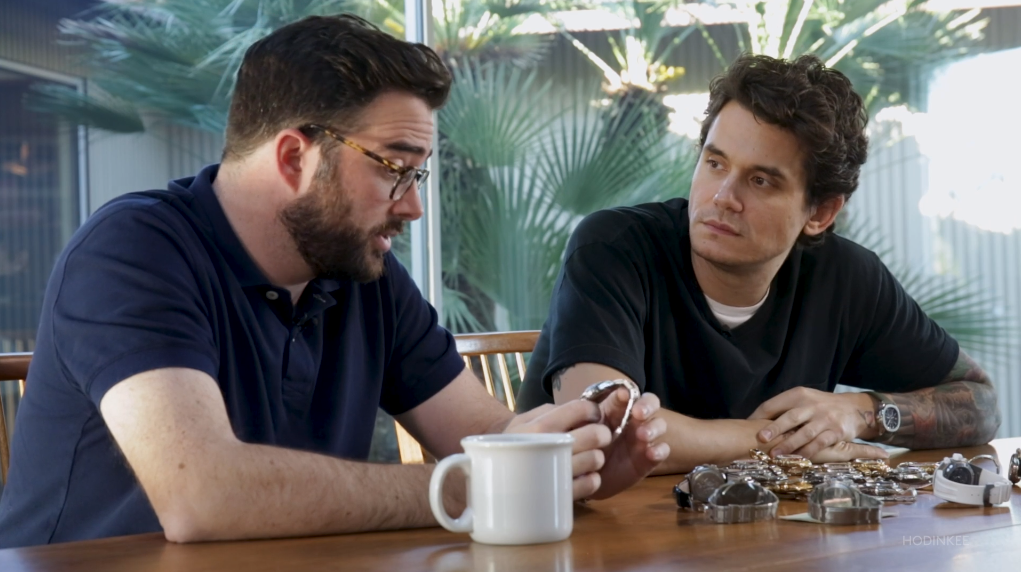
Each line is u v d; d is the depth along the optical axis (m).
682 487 1.08
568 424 1.07
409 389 1.45
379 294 1.42
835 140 1.53
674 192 4.54
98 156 3.98
